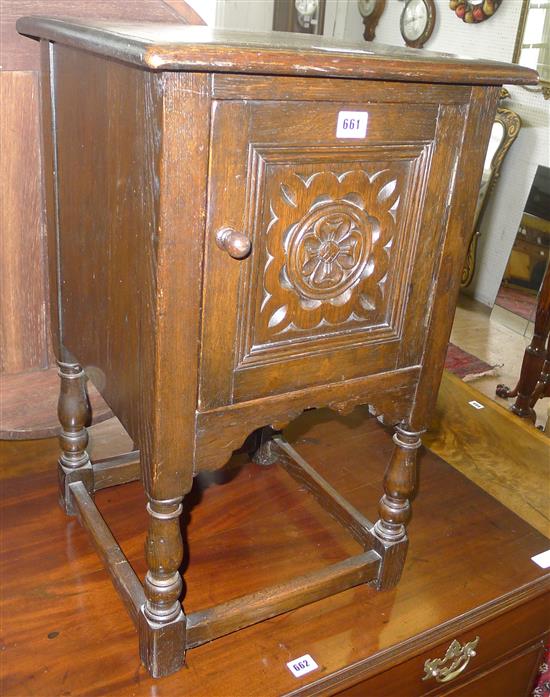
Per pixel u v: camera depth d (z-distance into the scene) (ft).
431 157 2.41
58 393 3.92
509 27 5.47
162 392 2.18
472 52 5.82
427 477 3.98
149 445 2.30
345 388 2.60
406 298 2.60
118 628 2.86
